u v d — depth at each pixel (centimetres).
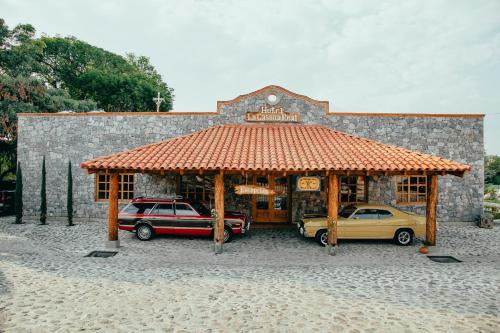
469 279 829
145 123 1598
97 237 1271
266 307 655
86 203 1603
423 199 1588
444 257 1043
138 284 777
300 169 1034
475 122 1584
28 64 2338
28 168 1638
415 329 569
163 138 1593
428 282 806
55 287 747
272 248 1148
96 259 984
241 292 734
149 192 1595
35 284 764
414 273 877
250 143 1281
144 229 1234
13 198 1850
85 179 1608
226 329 566
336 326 579
